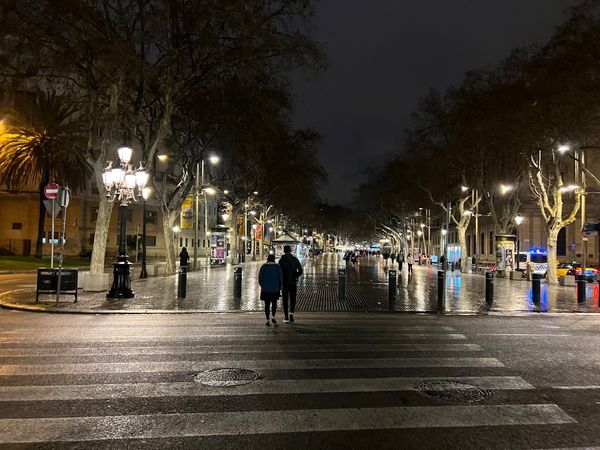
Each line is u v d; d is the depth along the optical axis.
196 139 34.84
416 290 23.52
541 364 8.28
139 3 19.38
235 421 5.46
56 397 6.24
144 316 13.87
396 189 65.94
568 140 26.11
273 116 31.30
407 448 4.82
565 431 5.29
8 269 36.50
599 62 22.59
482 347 9.74
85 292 19.56
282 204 76.50
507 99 30.92
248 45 21.30
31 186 57.88
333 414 5.71
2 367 7.73
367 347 9.61
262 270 12.37
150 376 7.24
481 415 5.74
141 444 4.84
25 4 17.75
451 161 43.91
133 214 66.94
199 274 34.94
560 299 20.34
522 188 45.84
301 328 11.96
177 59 21.61
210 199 89.81
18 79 19.69
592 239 52.31
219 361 8.24
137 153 53.34
